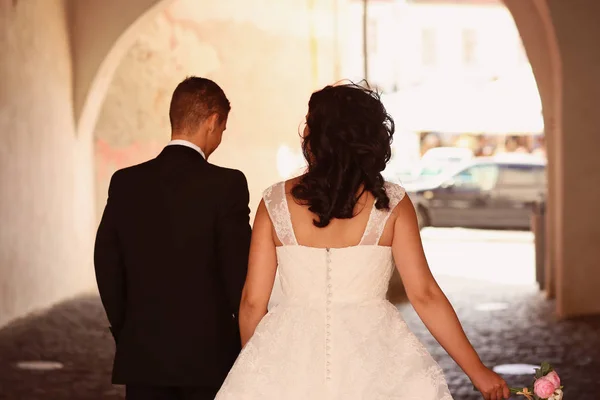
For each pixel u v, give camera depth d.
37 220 10.02
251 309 3.00
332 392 2.78
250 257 3.00
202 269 3.36
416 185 21.34
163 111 13.49
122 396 6.58
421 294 2.89
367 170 2.83
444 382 2.80
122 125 13.27
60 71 10.85
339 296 2.85
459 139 30.25
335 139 2.82
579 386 6.80
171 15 13.72
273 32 15.02
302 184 2.86
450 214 21.11
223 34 14.46
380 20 30.22
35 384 6.88
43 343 8.38
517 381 7.00
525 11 10.29
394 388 2.77
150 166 3.47
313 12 15.41
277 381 2.81
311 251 2.86
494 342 8.59
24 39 9.55
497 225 21.06
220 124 3.55
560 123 9.48
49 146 10.48
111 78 12.10
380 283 2.88
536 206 12.71
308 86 15.42
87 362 7.67
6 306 9.12
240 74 14.74
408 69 31.11
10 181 9.14
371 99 2.89
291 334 2.85
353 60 29.38
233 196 3.39
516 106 24.52
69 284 11.28
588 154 9.52
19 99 9.41
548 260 11.37
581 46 9.35
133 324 3.37
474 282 13.30
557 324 9.41
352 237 2.86
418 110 24.80
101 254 3.44
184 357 3.31
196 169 3.42
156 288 3.35
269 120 15.06
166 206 3.37
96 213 13.07
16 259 9.35
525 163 21.19
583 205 9.61
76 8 11.34
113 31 11.30
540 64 10.48
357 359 2.79
